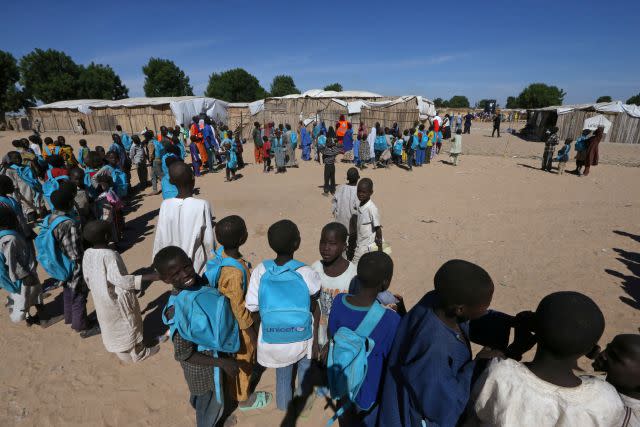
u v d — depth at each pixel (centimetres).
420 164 1605
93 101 3209
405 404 186
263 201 1041
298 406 307
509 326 201
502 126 4322
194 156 1386
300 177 1392
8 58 5225
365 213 421
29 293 427
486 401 156
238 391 297
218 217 898
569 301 141
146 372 368
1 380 358
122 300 351
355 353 211
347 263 285
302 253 670
